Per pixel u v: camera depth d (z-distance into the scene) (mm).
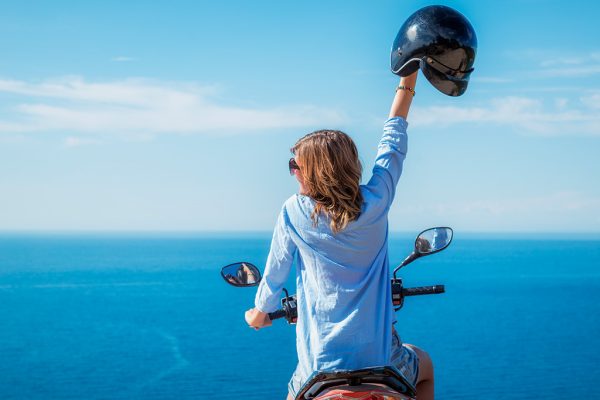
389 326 2547
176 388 107312
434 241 2865
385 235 2557
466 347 138750
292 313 2705
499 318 175250
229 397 101938
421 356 2875
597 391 102500
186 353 136875
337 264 2475
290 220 2525
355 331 2465
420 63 2656
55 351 141000
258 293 2631
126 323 174250
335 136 2488
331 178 2436
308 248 2494
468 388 104938
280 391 106750
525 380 110250
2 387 111438
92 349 142125
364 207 2471
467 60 2646
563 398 98000
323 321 2498
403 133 2721
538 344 141500
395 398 2359
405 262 2854
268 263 2615
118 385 110375
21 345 147875
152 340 151375
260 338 156125
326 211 2461
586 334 153625
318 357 2484
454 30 2611
